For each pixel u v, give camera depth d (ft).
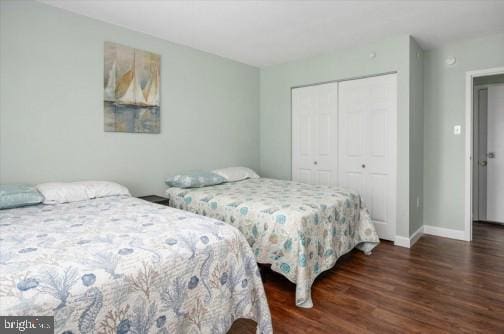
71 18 8.38
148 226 5.17
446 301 6.66
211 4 8.01
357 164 11.82
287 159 13.88
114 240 4.43
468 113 10.91
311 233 7.09
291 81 13.52
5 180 7.41
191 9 8.31
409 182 10.41
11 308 2.80
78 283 3.26
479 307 6.40
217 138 12.73
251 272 5.24
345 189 9.88
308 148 13.23
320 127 12.80
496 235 11.74
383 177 11.17
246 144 14.14
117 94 9.39
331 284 7.55
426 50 11.73
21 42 7.54
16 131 7.53
